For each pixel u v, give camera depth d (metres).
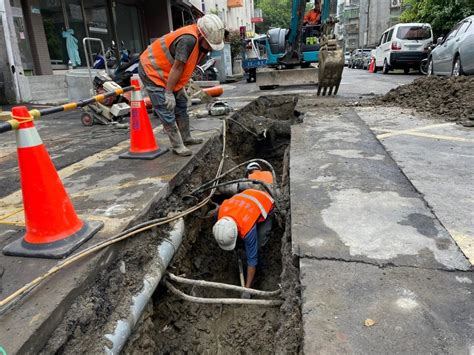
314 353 1.47
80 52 11.74
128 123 6.25
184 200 3.44
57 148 4.69
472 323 1.56
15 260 2.10
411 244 2.12
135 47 15.08
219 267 3.87
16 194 3.19
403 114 5.77
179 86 3.61
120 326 2.02
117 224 2.47
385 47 16.62
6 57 8.82
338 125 5.18
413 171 3.23
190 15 19.45
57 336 1.71
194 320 3.02
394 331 1.55
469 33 8.28
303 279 1.90
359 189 2.92
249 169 4.53
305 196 2.85
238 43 23.09
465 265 1.92
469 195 2.70
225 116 6.11
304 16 10.41
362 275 1.90
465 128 4.64
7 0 8.73
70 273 1.96
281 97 8.59
